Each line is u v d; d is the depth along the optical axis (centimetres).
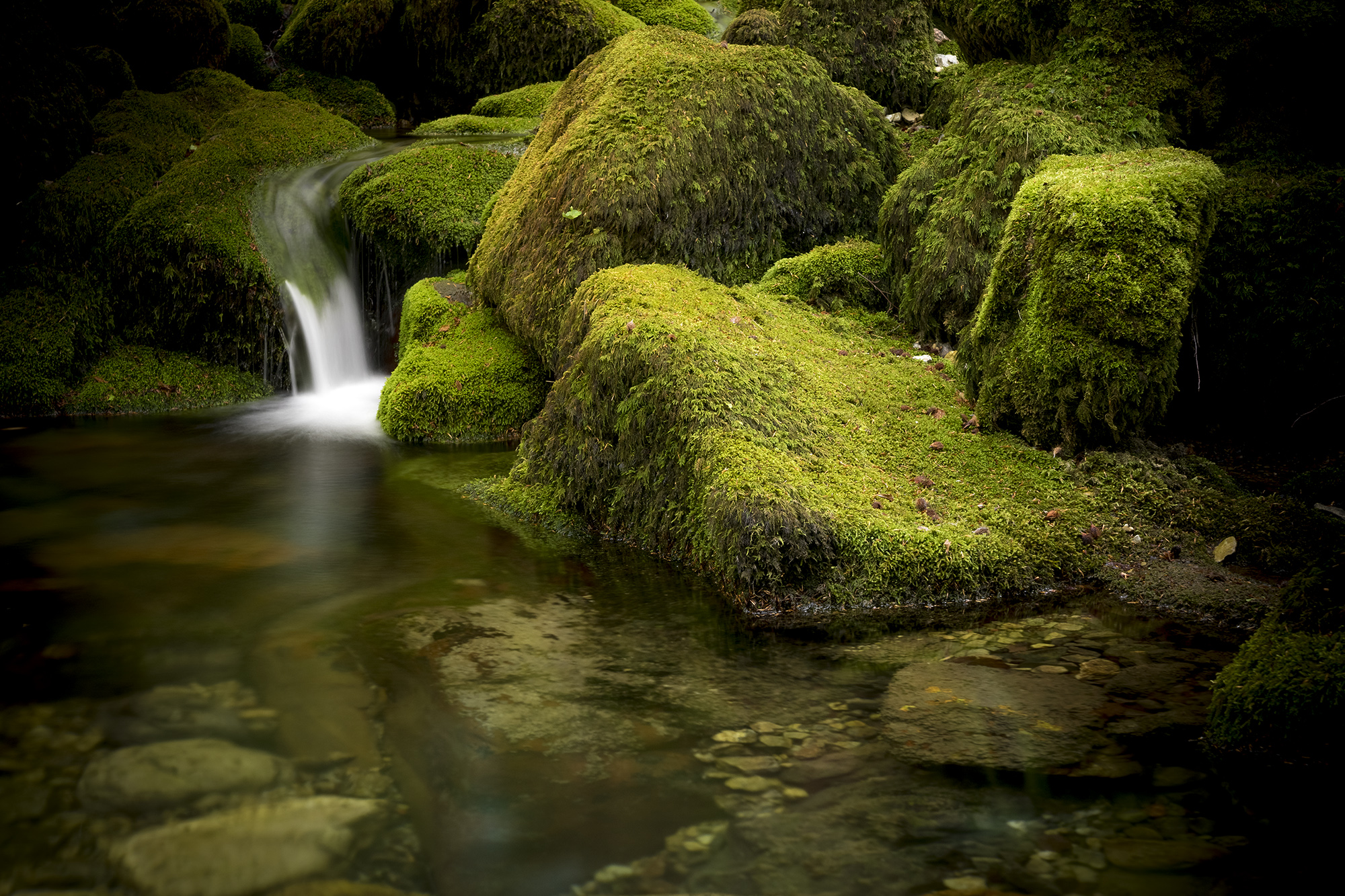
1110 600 400
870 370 576
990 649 356
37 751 286
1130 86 606
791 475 428
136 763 280
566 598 417
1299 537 422
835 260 696
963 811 256
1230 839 243
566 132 741
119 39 1132
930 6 754
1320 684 273
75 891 228
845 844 244
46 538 491
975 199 603
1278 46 577
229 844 245
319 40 1473
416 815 259
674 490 468
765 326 592
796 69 761
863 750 288
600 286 574
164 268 829
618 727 304
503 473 613
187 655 355
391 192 891
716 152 704
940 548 404
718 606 406
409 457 661
